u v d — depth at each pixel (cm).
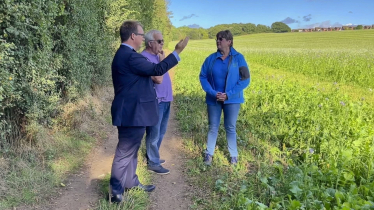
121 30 348
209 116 480
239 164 465
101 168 474
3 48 363
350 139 516
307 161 459
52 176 412
